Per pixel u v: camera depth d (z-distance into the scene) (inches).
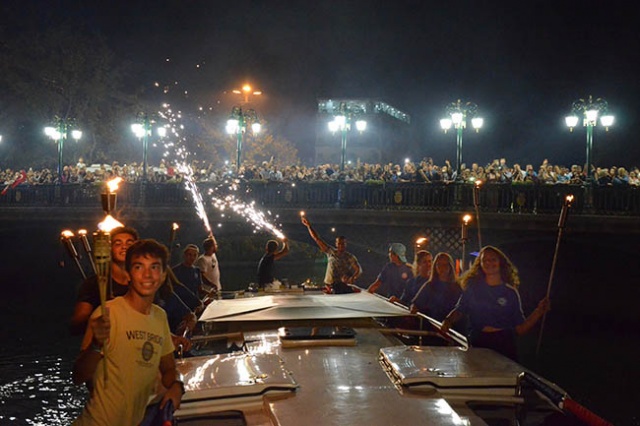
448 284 346.0
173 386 156.1
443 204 973.8
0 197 1375.5
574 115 938.7
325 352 232.7
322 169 1157.1
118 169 1366.9
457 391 186.5
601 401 518.0
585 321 865.5
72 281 1342.3
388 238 1024.9
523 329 256.7
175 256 1214.3
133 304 150.3
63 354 706.2
